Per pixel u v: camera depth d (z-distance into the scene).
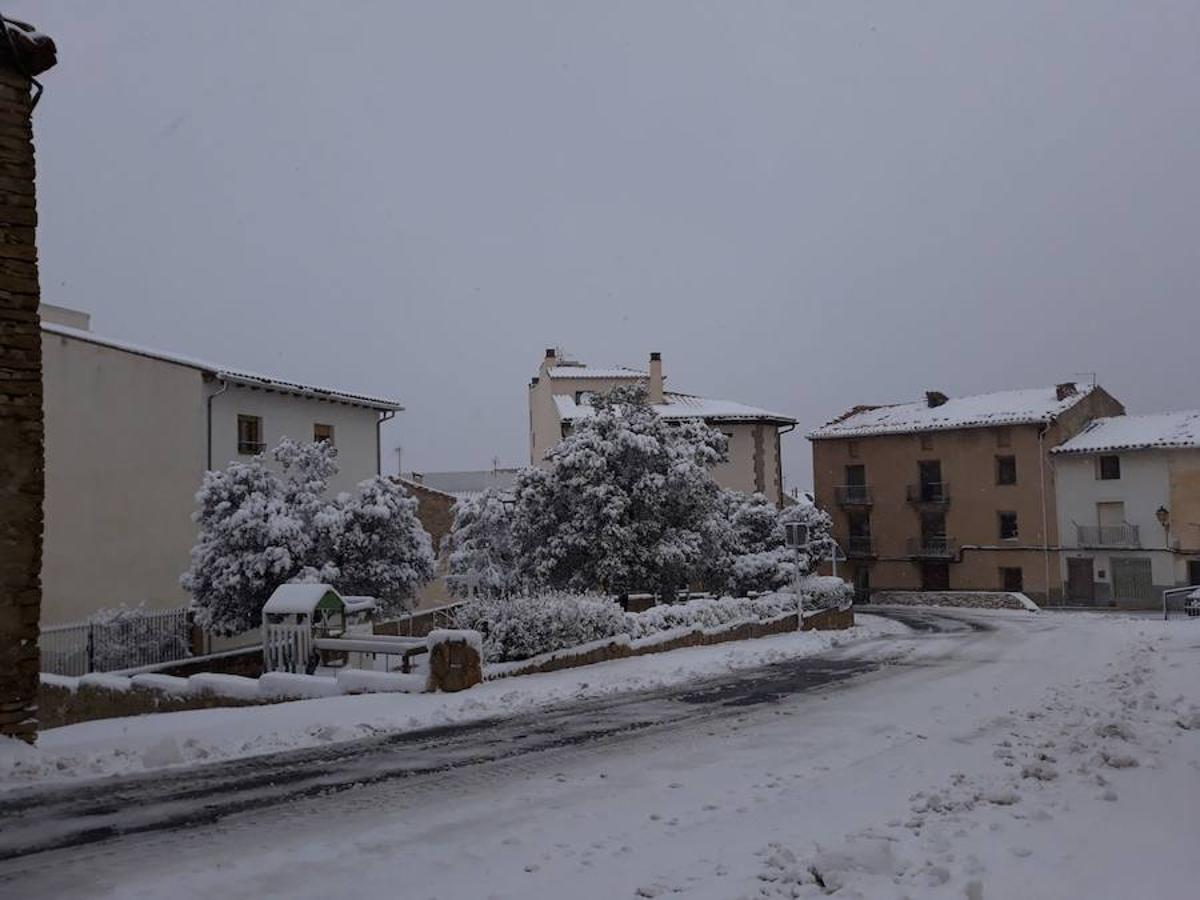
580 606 17.78
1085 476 51.78
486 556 29.53
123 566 25.69
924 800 7.17
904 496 57.38
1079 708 11.61
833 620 33.22
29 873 6.02
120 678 15.65
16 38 10.56
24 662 10.23
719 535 28.14
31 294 10.63
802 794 7.68
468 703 12.84
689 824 6.89
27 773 8.92
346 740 10.70
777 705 13.02
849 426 60.72
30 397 10.52
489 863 6.10
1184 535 48.38
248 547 21.44
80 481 25.64
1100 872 5.43
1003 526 54.03
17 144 10.69
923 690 14.30
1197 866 5.50
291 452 23.25
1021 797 7.14
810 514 38.25
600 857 6.15
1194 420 50.91
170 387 26.31
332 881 5.80
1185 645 19.36
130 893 5.62
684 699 13.76
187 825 7.13
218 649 24.20
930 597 54.59
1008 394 58.53
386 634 25.44
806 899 5.17
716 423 49.22
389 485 23.33
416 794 8.05
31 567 10.38
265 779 8.68
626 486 26.47
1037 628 28.97
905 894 5.13
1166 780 7.51
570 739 10.58
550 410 51.06
